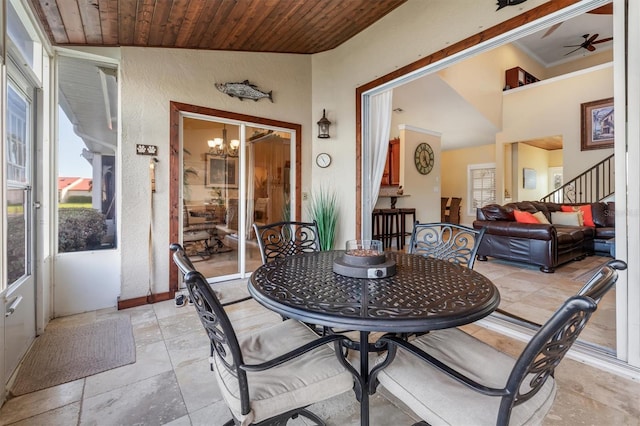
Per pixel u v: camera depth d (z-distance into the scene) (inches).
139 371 76.0
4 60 66.1
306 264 68.4
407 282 54.4
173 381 72.0
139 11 98.4
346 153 154.7
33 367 77.0
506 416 34.3
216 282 146.6
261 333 58.9
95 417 60.5
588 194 254.7
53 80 109.0
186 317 109.5
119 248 119.1
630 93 71.0
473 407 38.6
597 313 109.2
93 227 120.3
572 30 271.1
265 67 152.9
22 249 85.4
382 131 152.5
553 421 58.1
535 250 168.6
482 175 373.4
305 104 165.2
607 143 245.9
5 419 59.9
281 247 96.8
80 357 81.9
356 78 146.8
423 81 214.4
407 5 121.6
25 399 65.7
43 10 92.1
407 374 45.5
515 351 84.7
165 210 127.6
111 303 120.0
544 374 36.9
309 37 141.6
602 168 248.2
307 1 111.3
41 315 95.6
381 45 133.0
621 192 73.5
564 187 268.2
